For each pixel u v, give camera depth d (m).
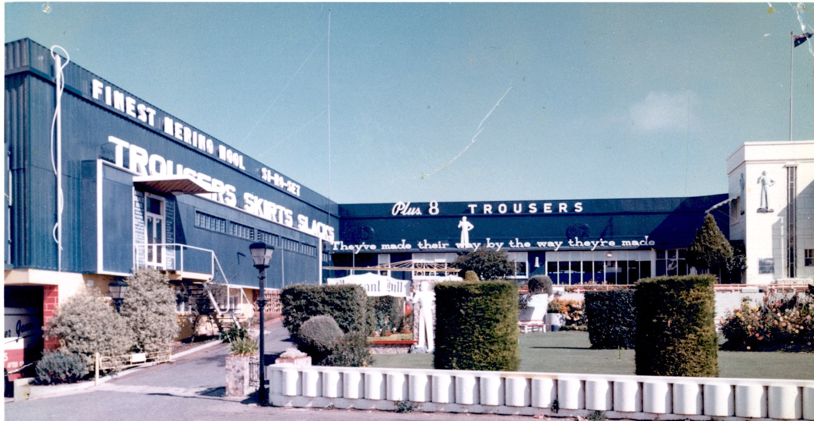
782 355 14.34
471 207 49.69
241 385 12.80
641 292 10.65
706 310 10.16
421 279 19.53
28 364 16.94
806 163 34.28
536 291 29.59
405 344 18.08
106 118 21.22
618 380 9.80
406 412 10.67
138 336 18.45
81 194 19.33
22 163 17.67
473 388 10.50
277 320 29.34
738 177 36.62
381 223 50.34
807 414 9.16
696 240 34.31
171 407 11.86
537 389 10.19
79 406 12.45
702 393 9.56
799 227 34.09
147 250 21.45
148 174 23.44
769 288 23.53
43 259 17.72
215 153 30.38
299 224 41.69
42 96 18.20
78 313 16.98
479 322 11.12
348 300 16.72
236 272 29.66
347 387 11.11
